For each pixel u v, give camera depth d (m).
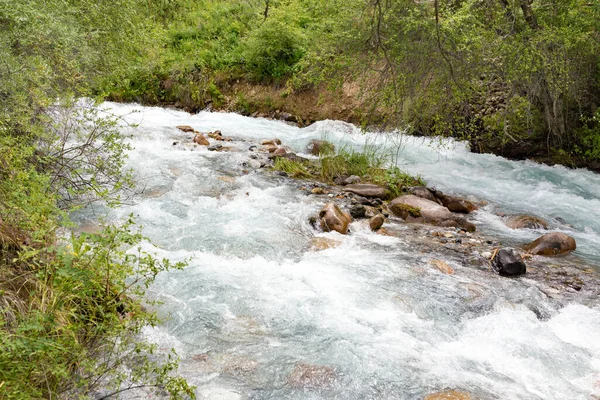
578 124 10.31
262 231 6.26
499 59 8.81
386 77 9.14
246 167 9.52
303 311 4.49
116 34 9.35
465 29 8.48
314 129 13.60
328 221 6.62
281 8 16.33
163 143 10.84
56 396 2.74
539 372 3.85
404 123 9.95
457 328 4.44
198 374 3.54
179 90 16.38
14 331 2.86
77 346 2.94
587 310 4.89
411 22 8.23
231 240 5.92
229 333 4.09
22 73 5.60
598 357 4.12
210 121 14.30
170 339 3.93
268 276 5.12
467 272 5.63
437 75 8.70
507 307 4.81
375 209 7.72
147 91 16.66
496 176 10.13
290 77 15.39
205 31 18.25
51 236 3.76
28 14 6.57
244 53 16.36
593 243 6.97
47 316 2.86
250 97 15.80
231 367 3.66
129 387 3.06
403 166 10.59
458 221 7.43
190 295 4.61
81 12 8.54
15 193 3.75
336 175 9.41
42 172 5.25
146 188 7.61
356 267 5.51
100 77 9.00
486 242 6.73
